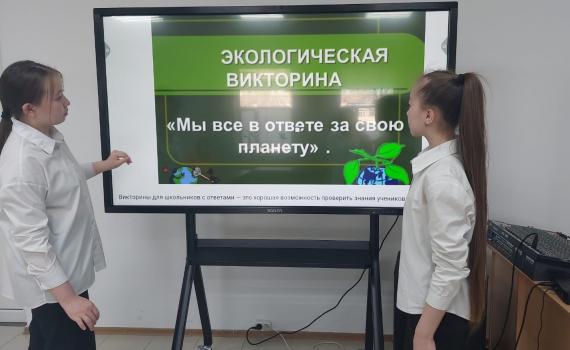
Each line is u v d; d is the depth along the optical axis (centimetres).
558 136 225
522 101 225
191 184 202
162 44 192
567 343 168
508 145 229
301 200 199
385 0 225
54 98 146
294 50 190
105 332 267
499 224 216
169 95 196
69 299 140
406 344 152
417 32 184
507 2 218
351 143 194
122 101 196
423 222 133
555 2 215
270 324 257
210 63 193
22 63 143
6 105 144
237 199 202
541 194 231
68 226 153
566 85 221
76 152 248
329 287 253
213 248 210
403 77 188
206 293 259
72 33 239
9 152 141
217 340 257
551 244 182
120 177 202
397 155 192
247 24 189
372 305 189
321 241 211
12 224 137
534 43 220
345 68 189
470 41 222
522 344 195
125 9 188
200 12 187
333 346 249
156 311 263
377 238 199
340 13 186
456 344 135
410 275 139
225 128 197
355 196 197
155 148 200
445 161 129
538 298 185
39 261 137
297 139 196
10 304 275
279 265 199
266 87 193
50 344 150
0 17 240
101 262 175
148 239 256
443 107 129
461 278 121
